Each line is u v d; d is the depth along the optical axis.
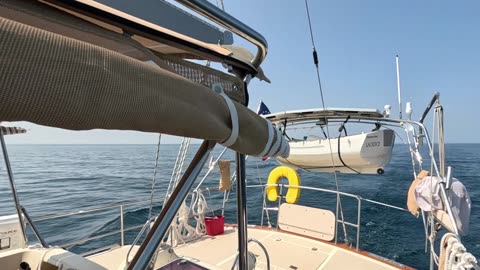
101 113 0.56
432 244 3.10
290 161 8.55
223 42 1.33
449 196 2.77
